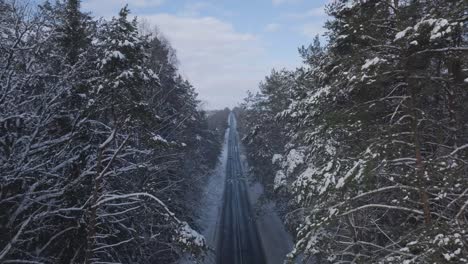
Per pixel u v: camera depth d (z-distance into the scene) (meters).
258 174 47.50
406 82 9.26
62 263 14.64
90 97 14.02
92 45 15.15
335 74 13.55
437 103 11.20
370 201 11.80
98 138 16.08
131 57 12.73
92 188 14.70
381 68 8.93
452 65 9.47
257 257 29.80
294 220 22.86
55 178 15.31
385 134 9.31
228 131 137.38
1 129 14.60
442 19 7.76
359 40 10.41
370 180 9.69
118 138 16.03
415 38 8.27
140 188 18.45
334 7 12.62
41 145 14.09
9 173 13.54
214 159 70.56
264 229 36.53
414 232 8.88
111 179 16.20
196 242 14.16
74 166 15.30
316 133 14.70
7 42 15.42
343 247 14.05
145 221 17.55
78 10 15.88
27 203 13.63
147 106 13.28
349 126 10.44
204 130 59.12
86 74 15.17
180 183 30.44
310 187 13.46
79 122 14.27
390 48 9.46
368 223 13.05
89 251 12.87
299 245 10.38
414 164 10.09
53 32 14.80
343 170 10.92
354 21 9.99
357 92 10.55
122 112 12.98
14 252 13.92
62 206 14.79
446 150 10.10
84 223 13.73
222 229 36.81
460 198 8.97
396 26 9.45
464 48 8.34
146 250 19.58
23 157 13.38
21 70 14.72
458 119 10.05
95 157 15.19
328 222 9.69
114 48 12.53
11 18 14.62
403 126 9.95
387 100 10.34
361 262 10.51
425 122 9.98
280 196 33.50
